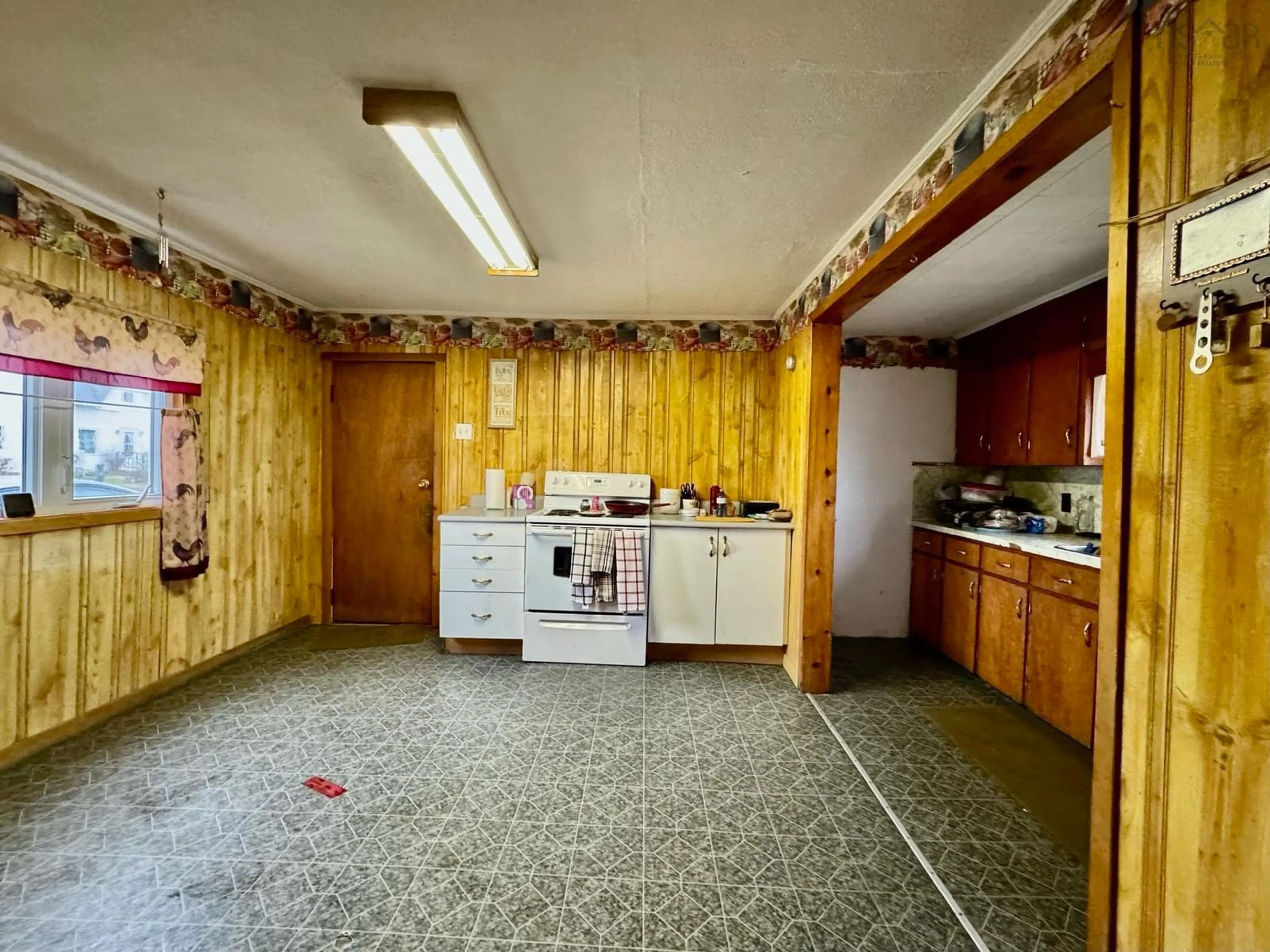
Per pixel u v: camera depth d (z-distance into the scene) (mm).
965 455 3914
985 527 3430
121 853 1670
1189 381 903
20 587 2113
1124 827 1016
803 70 1425
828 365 2949
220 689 2867
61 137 1796
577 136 1727
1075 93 1136
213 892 1529
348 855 1684
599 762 2240
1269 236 774
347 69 1453
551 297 3457
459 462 3924
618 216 2283
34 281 2078
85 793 1955
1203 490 881
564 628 3314
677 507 3746
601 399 3893
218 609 3139
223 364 3107
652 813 1918
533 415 3906
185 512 2762
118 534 2510
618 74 1447
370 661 3297
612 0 1211
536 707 2744
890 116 1609
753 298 3418
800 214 2246
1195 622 895
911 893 1576
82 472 2424
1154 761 963
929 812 1955
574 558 3211
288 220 2412
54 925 1406
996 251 2447
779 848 1756
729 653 3434
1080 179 1801
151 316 2602
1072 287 2900
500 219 2174
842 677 3221
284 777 2088
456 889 1563
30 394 2201
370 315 3898
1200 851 885
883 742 2443
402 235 2555
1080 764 2277
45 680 2215
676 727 2562
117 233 2438
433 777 2113
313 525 3945
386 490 3965
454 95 1536
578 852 1722
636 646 3312
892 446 4082
